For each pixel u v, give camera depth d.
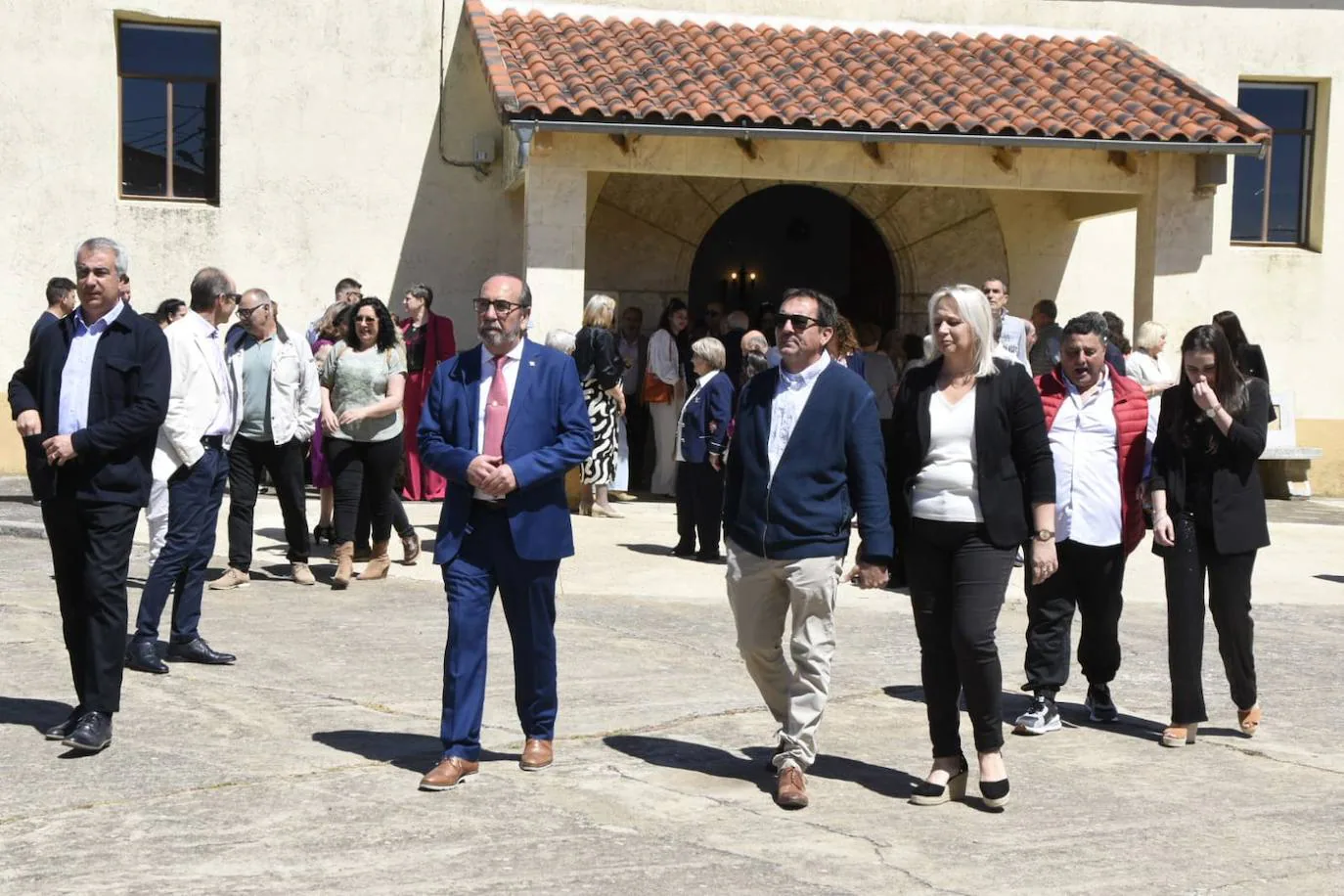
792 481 6.10
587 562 11.77
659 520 14.24
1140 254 15.31
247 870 5.23
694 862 5.41
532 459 6.27
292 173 16.03
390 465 10.65
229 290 8.70
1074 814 6.10
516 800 6.07
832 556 6.07
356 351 10.55
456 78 16.28
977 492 6.06
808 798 6.12
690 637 9.28
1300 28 17.34
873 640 9.36
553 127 13.62
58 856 5.34
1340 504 16.89
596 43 15.82
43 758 6.50
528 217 14.24
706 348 11.88
